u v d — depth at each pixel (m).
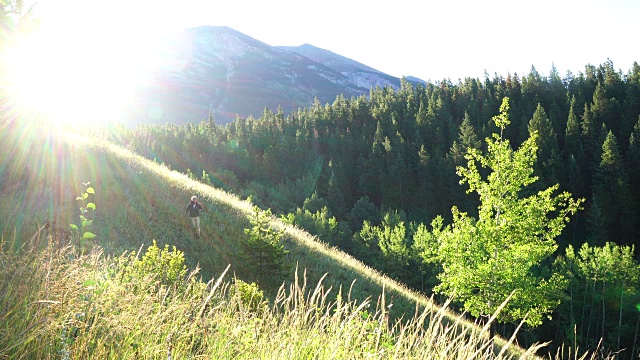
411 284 56.12
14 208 10.49
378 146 112.88
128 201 15.95
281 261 13.91
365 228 70.88
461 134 111.62
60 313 2.61
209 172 122.25
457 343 2.97
